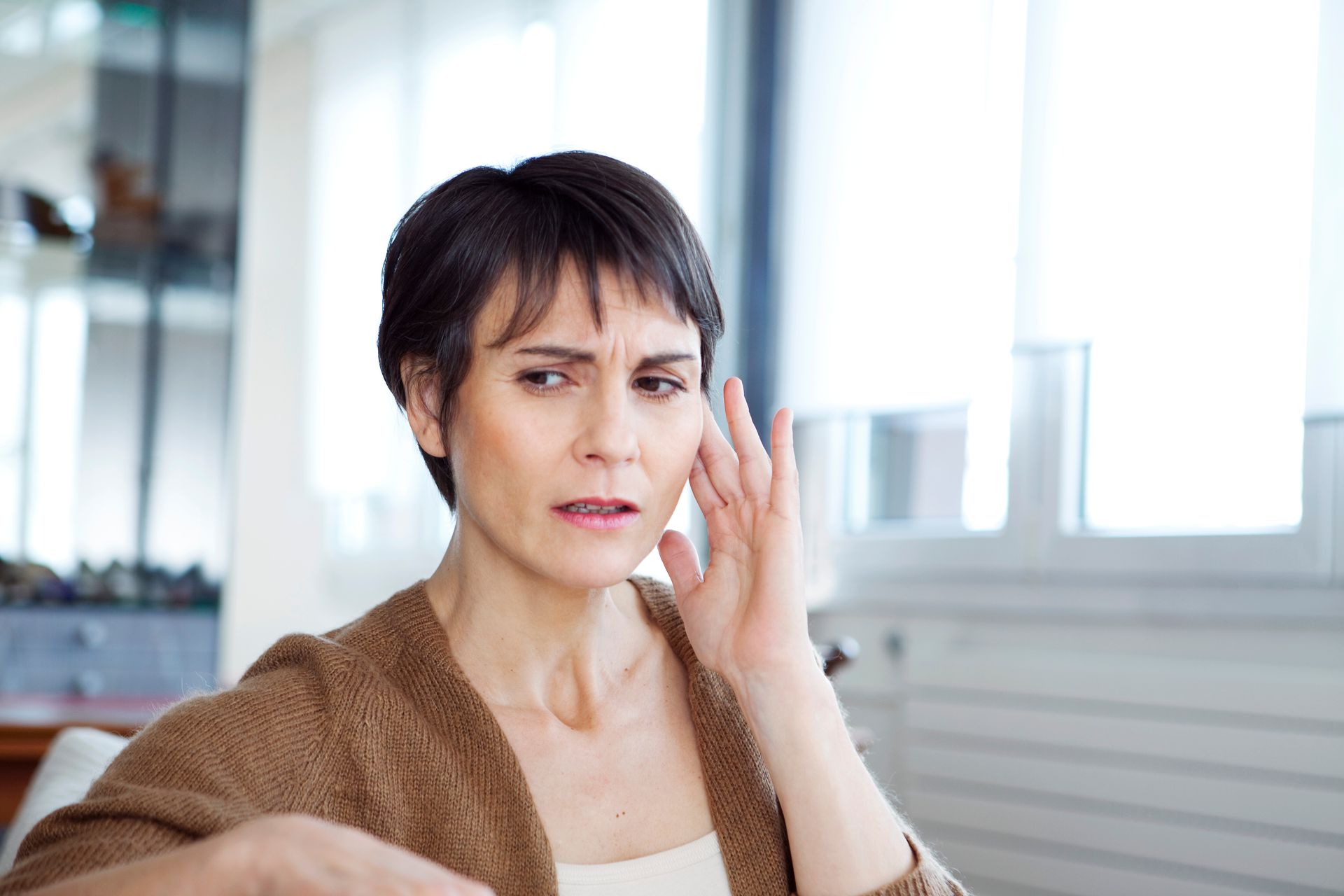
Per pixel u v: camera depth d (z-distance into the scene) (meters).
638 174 0.82
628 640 0.92
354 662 0.81
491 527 0.81
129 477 2.66
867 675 2.56
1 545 2.58
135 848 0.68
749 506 0.91
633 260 0.79
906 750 2.33
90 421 2.66
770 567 0.88
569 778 0.83
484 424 0.79
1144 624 2.10
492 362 0.79
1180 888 1.89
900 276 2.48
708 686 0.89
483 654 0.85
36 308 2.64
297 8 3.87
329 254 3.89
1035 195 2.16
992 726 2.17
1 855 1.15
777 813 0.87
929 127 2.45
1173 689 1.92
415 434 0.86
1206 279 1.96
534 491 0.79
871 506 2.73
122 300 2.69
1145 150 2.01
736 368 2.85
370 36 3.82
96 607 2.60
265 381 3.91
